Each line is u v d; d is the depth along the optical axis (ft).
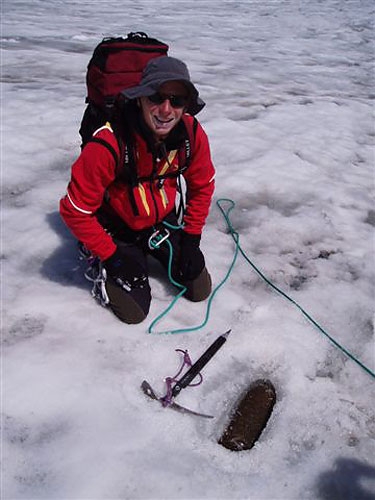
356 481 5.49
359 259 9.40
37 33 26.40
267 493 5.27
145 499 5.06
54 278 8.07
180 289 7.98
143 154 6.39
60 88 17.30
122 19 33.65
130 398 6.06
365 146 14.82
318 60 26.08
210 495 5.16
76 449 5.44
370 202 11.53
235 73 21.74
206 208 7.43
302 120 16.31
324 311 7.95
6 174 11.15
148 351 6.73
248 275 8.62
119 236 7.62
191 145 6.65
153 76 5.70
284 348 7.05
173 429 5.78
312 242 9.82
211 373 6.57
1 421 5.68
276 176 12.14
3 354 6.51
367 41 32.12
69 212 6.42
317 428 6.04
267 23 36.78
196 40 28.50
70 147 12.82
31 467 5.25
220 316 7.51
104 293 7.10
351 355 7.19
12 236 9.06
